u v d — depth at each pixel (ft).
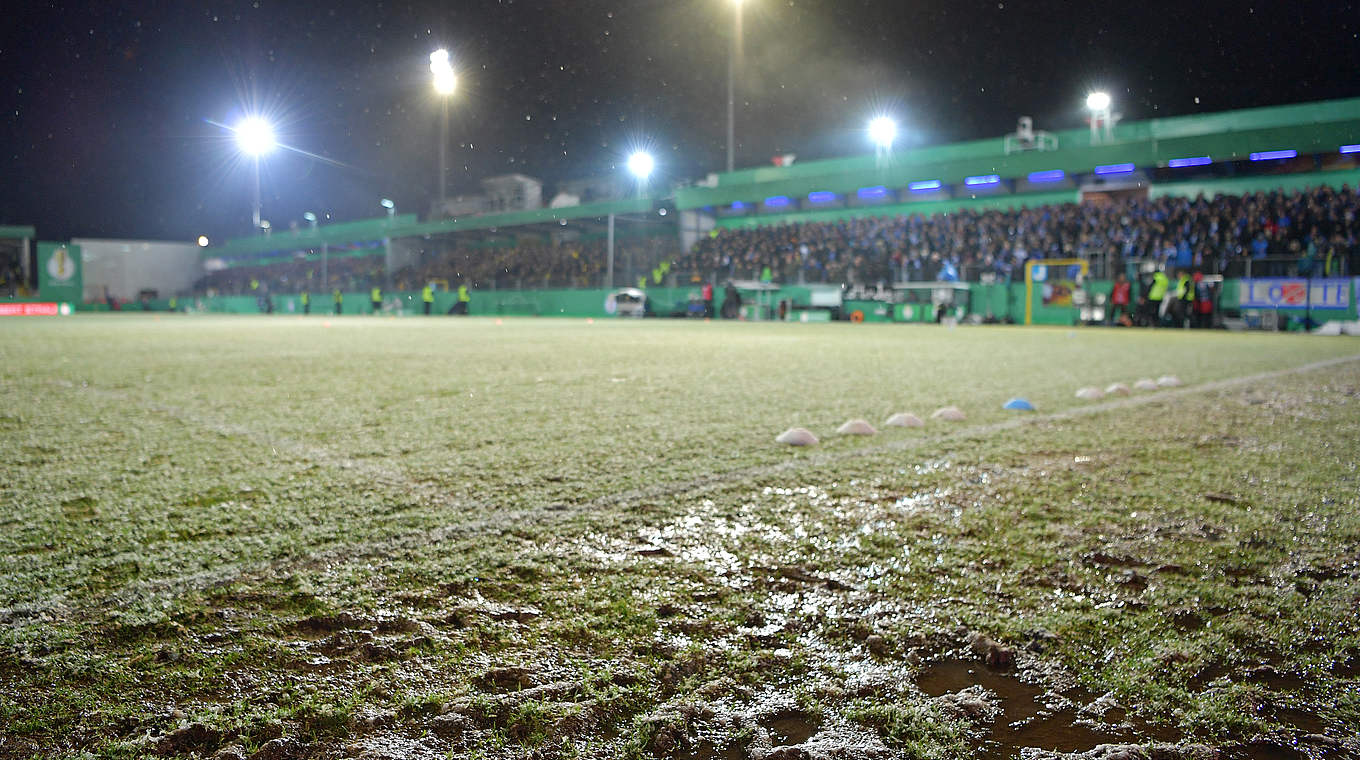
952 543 8.05
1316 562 7.53
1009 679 5.25
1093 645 5.73
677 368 27.09
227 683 5.11
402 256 164.35
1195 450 12.96
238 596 6.54
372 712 4.75
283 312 168.35
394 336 50.85
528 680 5.16
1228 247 78.79
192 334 53.11
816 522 8.76
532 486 10.31
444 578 6.97
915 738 4.54
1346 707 4.94
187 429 14.48
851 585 6.86
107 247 190.90
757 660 5.45
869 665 5.41
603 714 4.75
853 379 23.63
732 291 108.99
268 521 8.65
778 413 16.75
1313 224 76.89
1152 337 55.26
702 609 6.32
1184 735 4.62
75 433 14.01
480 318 117.29
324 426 14.87
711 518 8.89
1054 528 8.59
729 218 128.06
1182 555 7.71
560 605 6.38
